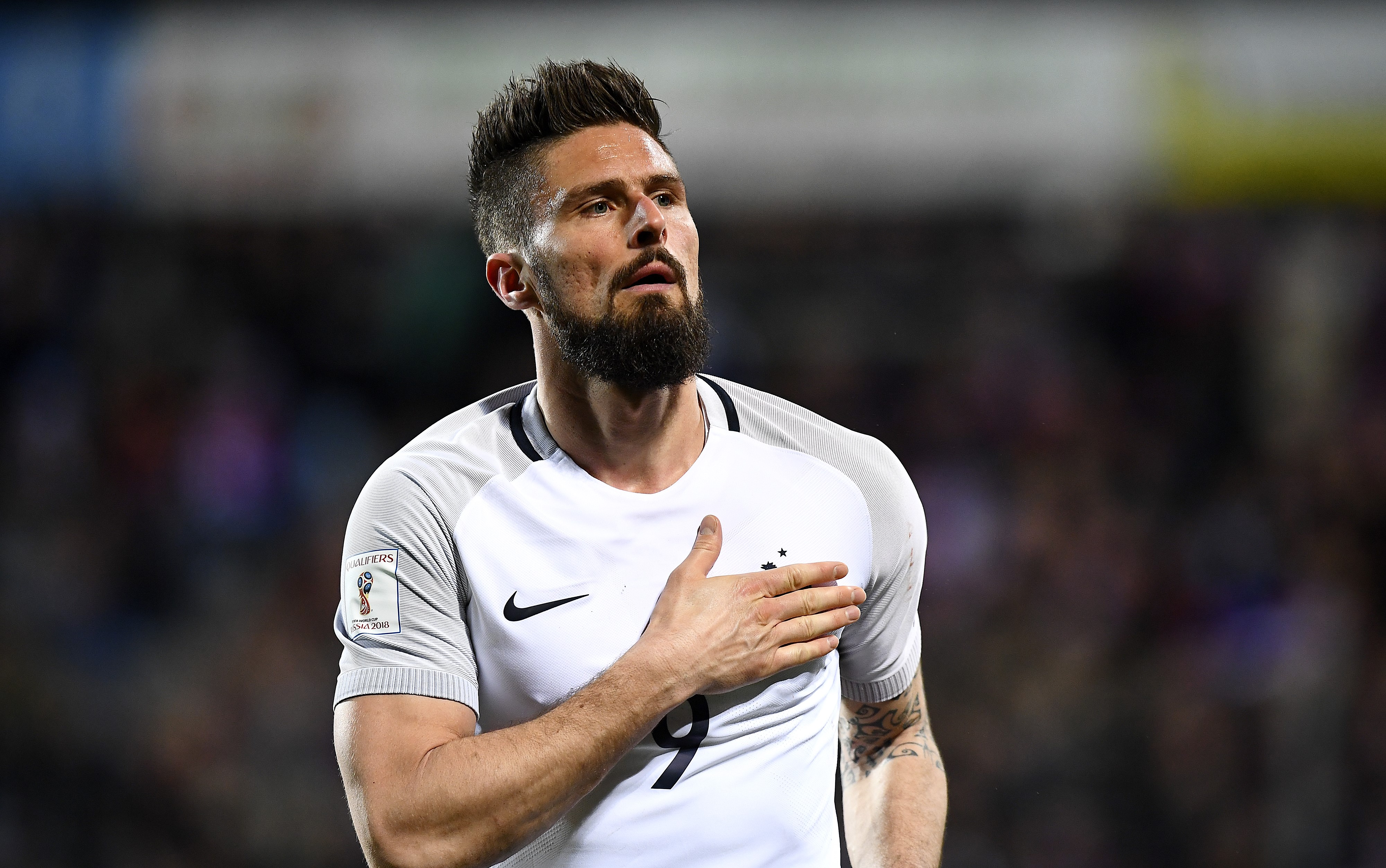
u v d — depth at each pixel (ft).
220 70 94.22
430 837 21.76
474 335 108.06
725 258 109.19
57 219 105.09
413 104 93.91
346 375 106.73
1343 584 88.89
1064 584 91.97
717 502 24.66
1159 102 92.38
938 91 93.91
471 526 23.84
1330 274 106.83
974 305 108.68
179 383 102.17
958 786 81.66
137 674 88.69
